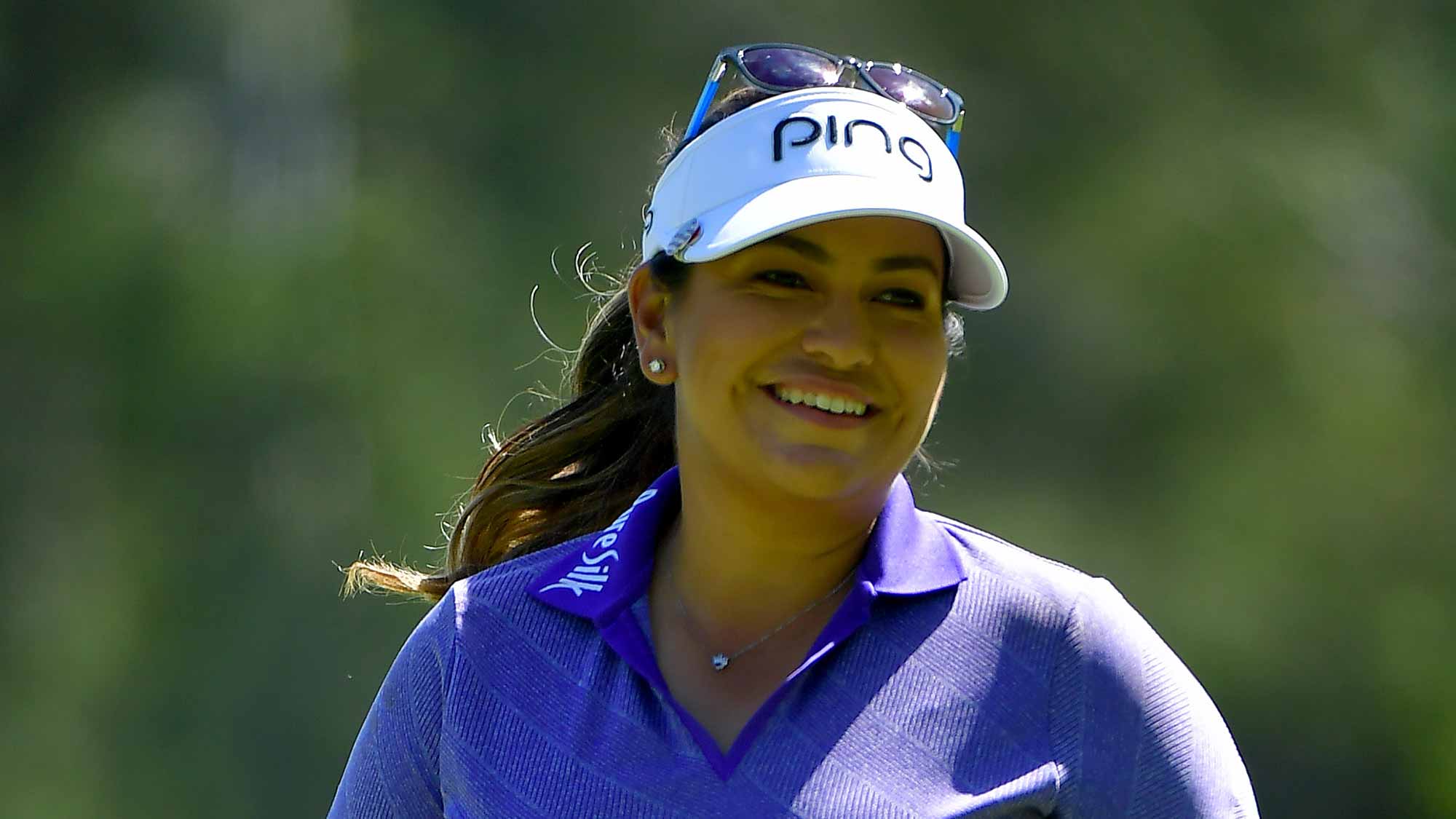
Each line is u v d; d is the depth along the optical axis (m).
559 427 11.51
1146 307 46.66
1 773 41.25
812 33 47.66
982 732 8.66
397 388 42.69
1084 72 48.03
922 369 8.87
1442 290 47.50
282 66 47.34
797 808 8.57
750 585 9.12
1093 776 8.65
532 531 11.74
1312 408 46.28
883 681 8.76
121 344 44.09
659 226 9.38
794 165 8.95
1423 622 45.25
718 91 10.14
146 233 45.31
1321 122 48.47
